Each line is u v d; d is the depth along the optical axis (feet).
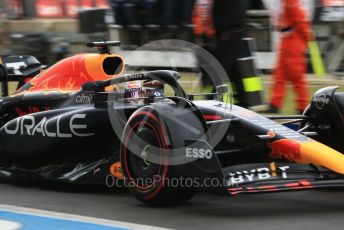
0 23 192.03
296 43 108.88
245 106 110.22
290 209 64.03
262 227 57.11
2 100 83.20
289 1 107.14
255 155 67.00
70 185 76.07
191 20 148.25
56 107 77.66
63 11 202.18
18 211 62.28
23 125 76.84
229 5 106.73
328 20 146.72
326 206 65.41
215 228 56.85
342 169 60.85
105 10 172.86
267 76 149.48
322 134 72.02
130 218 60.39
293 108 117.50
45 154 74.79
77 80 78.07
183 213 62.13
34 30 191.21
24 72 90.07
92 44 78.33
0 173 77.87
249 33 144.77
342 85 133.80
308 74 150.20
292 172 64.13
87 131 71.82
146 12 154.51
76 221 58.44
